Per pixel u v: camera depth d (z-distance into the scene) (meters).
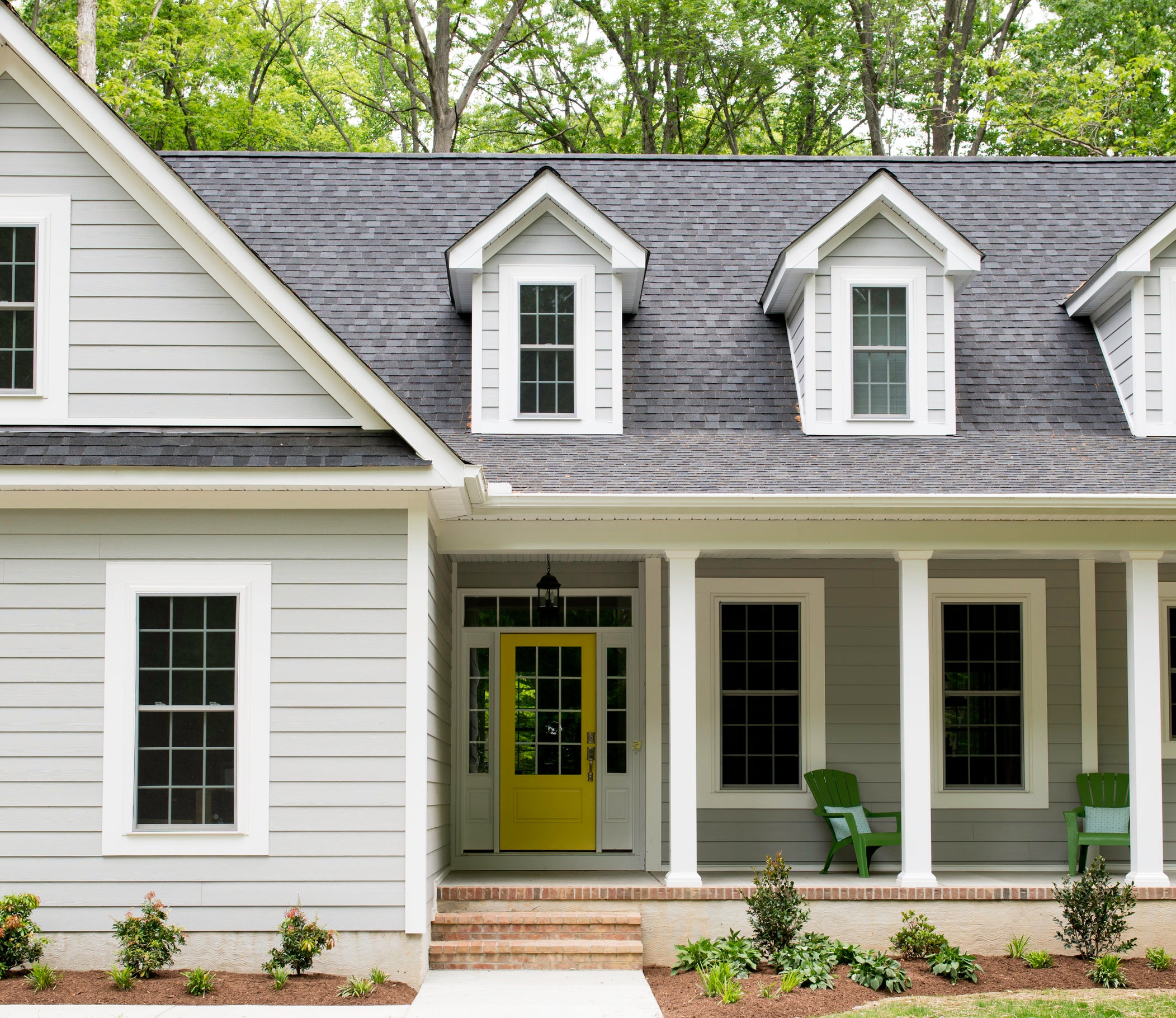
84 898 9.02
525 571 12.70
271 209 14.23
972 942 9.98
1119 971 9.23
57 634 9.27
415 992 8.75
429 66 25.69
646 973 9.48
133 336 9.70
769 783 12.34
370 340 12.91
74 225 9.74
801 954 9.25
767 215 14.49
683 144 28.95
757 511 10.10
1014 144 25.44
